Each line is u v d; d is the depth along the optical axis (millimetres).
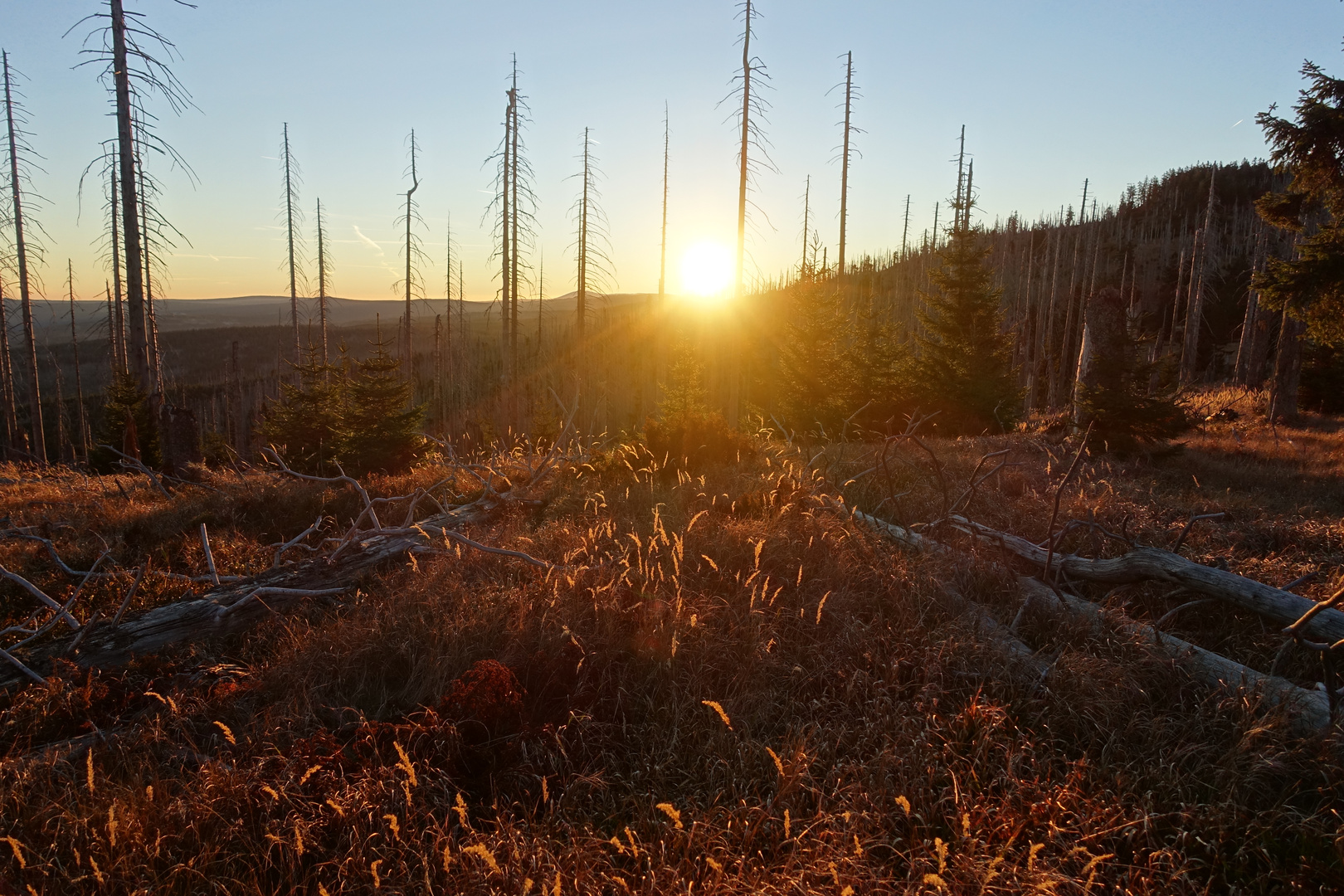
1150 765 3273
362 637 4555
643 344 50594
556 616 4547
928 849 2826
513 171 27781
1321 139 10336
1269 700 3645
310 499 9273
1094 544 5789
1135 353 11703
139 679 4391
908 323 34719
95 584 6133
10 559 6781
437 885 2721
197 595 5457
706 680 4047
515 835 2855
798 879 2561
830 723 3688
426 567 6016
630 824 3082
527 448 10031
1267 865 2816
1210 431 17328
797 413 18734
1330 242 10750
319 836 2930
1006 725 3596
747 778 3285
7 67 28656
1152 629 4309
